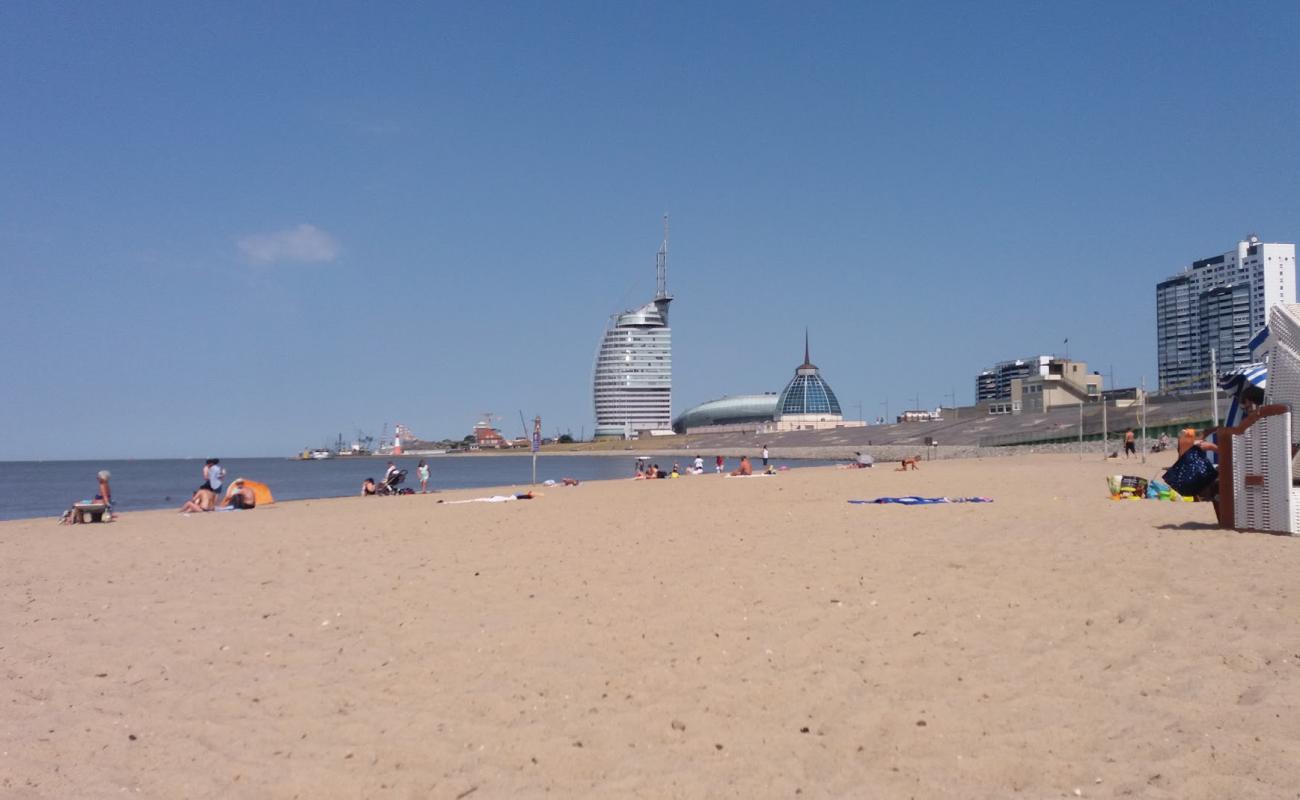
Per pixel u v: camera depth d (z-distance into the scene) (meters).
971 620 8.71
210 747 6.41
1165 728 5.76
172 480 111.00
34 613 11.27
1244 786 4.85
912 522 17.20
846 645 8.15
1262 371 16.73
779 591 10.57
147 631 10.05
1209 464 14.71
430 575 13.05
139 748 6.42
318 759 6.11
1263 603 8.38
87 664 8.70
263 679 8.01
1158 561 10.72
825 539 15.12
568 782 5.57
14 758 6.25
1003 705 6.42
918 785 5.26
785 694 6.96
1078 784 5.12
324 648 8.99
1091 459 65.31
